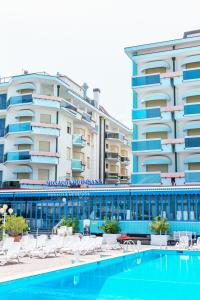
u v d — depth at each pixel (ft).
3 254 63.62
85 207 110.42
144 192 102.89
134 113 135.13
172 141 127.13
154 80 133.08
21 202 119.75
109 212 107.04
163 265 65.87
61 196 114.01
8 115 159.84
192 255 77.77
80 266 56.54
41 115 155.53
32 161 148.15
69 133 166.61
